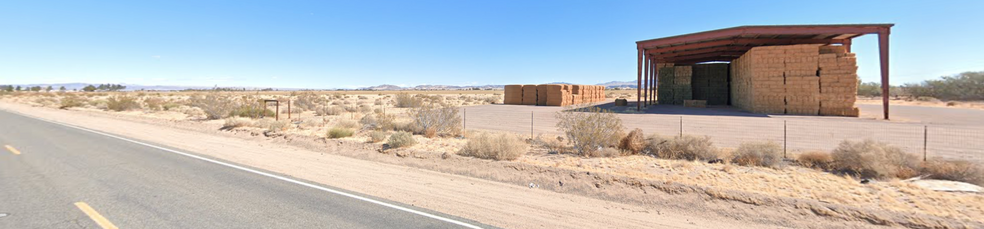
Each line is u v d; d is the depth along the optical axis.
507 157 9.62
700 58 41.06
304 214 5.19
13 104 43.28
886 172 7.38
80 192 6.14
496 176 7.98
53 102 47.47
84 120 22.12
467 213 5.44
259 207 5.48
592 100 53.84
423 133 15.20
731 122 19.30
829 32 23.84
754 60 26.38
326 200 5.93
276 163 9.21
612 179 7.29
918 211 5.44
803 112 24.77
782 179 7.32
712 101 43.00
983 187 6.57
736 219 5.45
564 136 14.30
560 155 10.23
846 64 23.75
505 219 5.21
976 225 4.93
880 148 8.03
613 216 5.51
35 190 6.23
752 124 18.22
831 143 12.16
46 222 4.69
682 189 6.57
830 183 6.98
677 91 43.34
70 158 9.42
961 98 48.50
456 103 47.88
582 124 10.60
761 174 7.67
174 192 6.24
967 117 21.70
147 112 28.88
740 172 7.90
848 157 8.14
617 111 29.02
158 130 17.11
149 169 8.16
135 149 11.12
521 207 5.83
